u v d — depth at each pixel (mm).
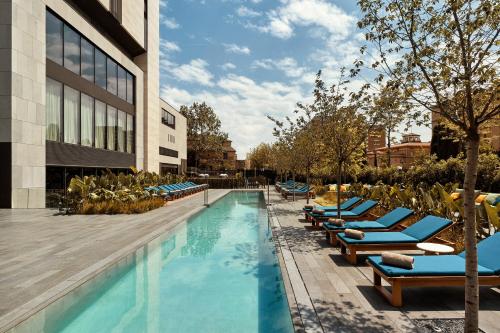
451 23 3408
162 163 39406
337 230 7863
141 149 28703
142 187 17438
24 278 5391
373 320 3900
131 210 13797
